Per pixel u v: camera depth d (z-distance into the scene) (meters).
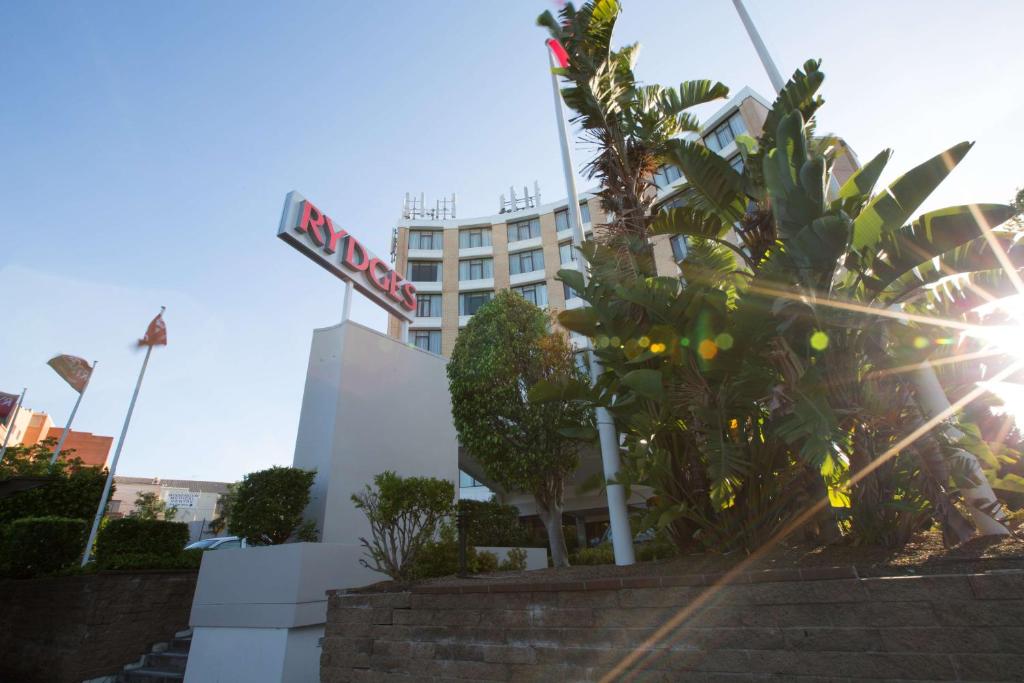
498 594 5.05
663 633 4.18
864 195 5.67
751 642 3.86
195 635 7.68
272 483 9.49
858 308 4.89
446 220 36.78
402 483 7.67
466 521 7.50
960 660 3.26
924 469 4.73
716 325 5.57
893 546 4.79
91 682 8.78
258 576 7.40
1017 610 3.23
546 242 34.53
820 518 5.59
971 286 5.89
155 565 10.32
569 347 12.03
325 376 11.82
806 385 4.83
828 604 3.72
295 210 13.01
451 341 32.81
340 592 6.23
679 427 6.35
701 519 5.77
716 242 8.16
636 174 8.51
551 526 11.20
